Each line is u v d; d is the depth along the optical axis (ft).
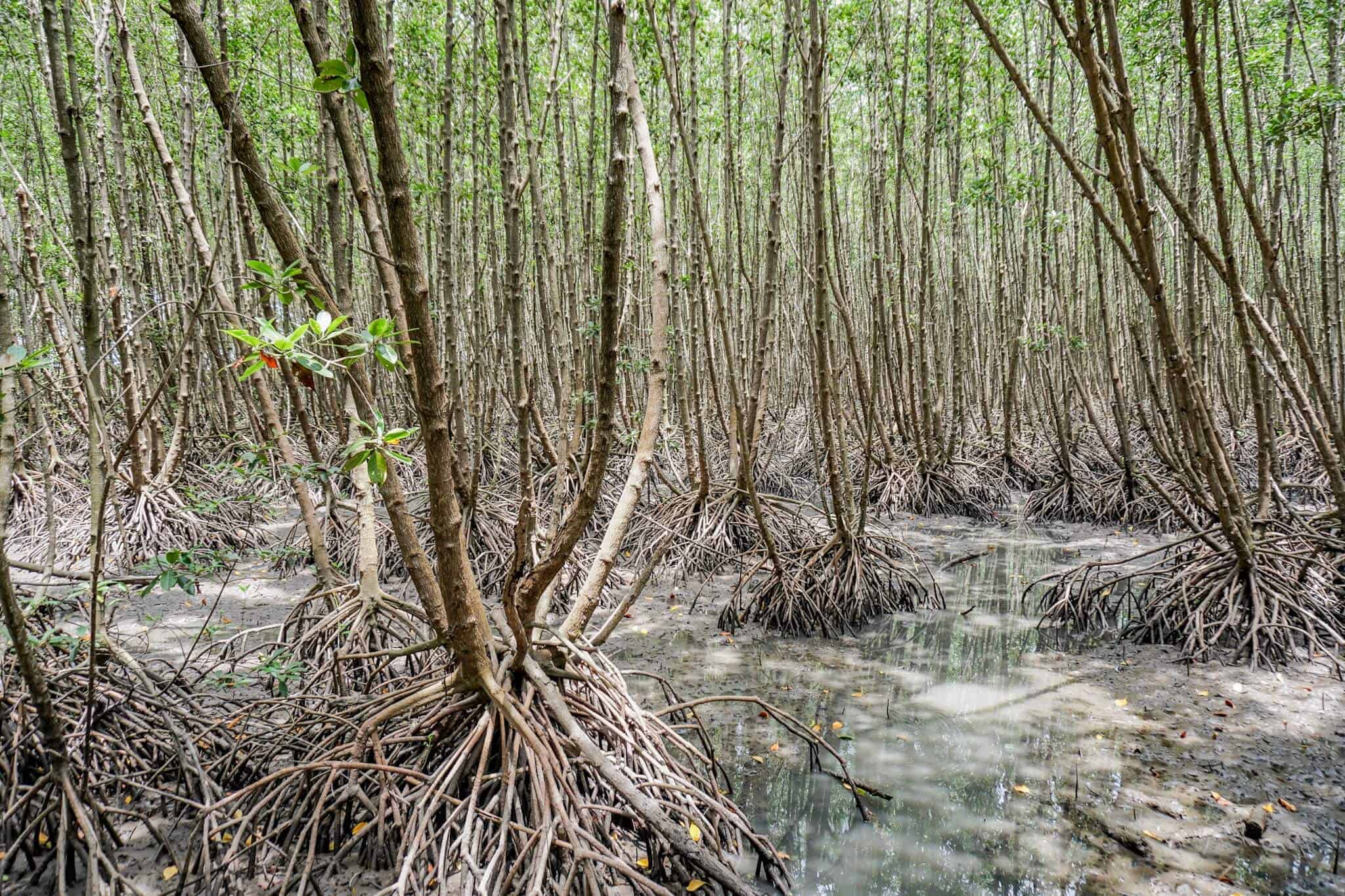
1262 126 22.40
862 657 18.07
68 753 9.68
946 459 36.81
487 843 9.09
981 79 34.30
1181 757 12.93
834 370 22.29
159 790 9.81
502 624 11.52
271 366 6.86
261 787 9.89
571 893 8.71
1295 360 35.78
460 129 28.04
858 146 45.29
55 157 36.11
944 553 28.58
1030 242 40.42
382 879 9.41
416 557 9.91
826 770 12.74
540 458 31.32
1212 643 17.21
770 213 23.20
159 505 25.73
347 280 11.41
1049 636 19.53
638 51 26.73
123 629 18.11
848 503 22.77
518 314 11.50
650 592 23.43
